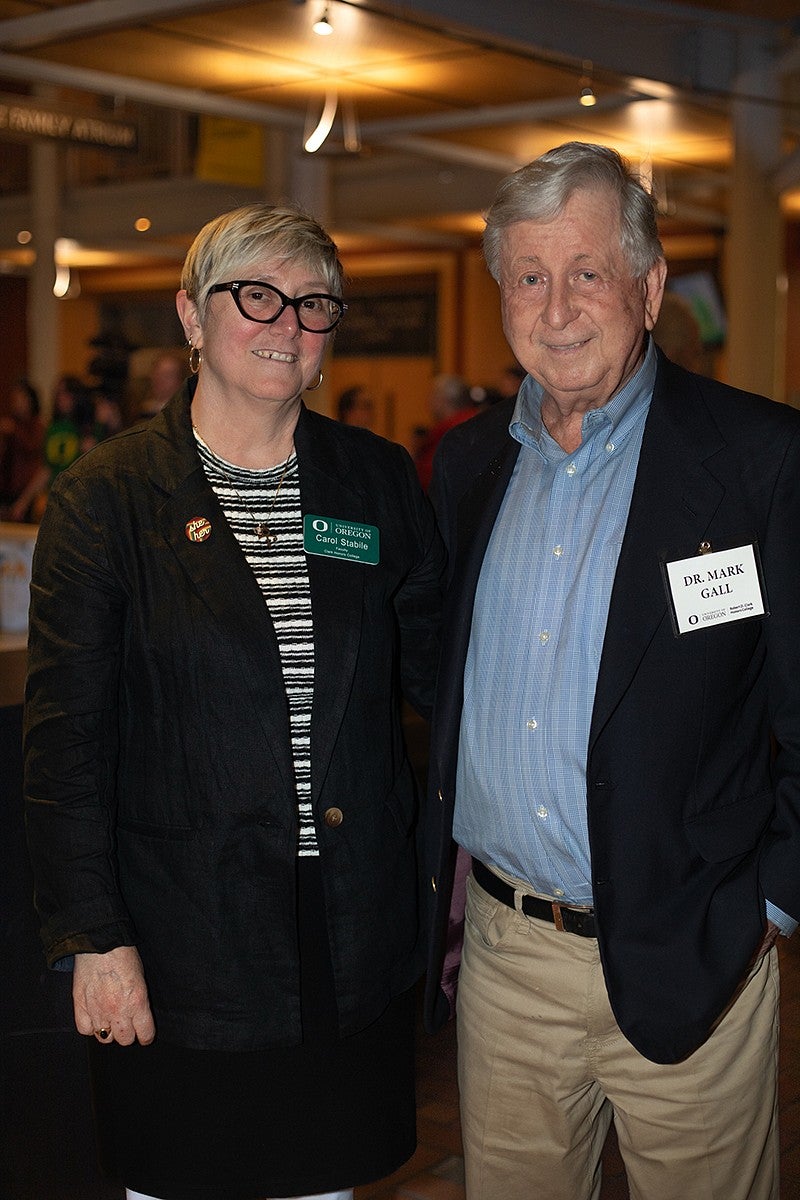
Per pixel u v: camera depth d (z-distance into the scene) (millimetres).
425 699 2184
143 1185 1928
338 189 14125
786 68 6859
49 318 15203
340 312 1860
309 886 1876
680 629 1772
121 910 1798
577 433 1910
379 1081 1972
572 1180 2010
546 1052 1927
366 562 1915
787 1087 3291
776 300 8445
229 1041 1831
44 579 1815
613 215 1807
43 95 11117
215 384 1876
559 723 1833
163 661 1810
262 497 1897
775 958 1917
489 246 1896
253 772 1811
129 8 5961
